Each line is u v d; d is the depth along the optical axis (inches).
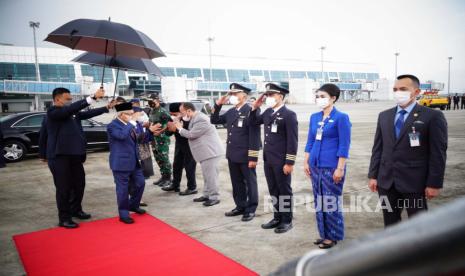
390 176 101.2
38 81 1637.6
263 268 110.7
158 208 179.8
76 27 147.4
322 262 16.6
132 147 162.2
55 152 149.0
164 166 228.4
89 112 164.4
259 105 149.8
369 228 144.0
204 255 121.0
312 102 2281.0
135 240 135.9
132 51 174.2
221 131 595.2
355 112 1134.4
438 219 11.7
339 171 117.4
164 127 221.6
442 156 91.9
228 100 171.6
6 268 113.1
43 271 110.6
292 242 131.6
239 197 166.4
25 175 268.1
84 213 165.3
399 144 98.7
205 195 189.0
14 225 155.9
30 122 335.0
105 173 273.3
